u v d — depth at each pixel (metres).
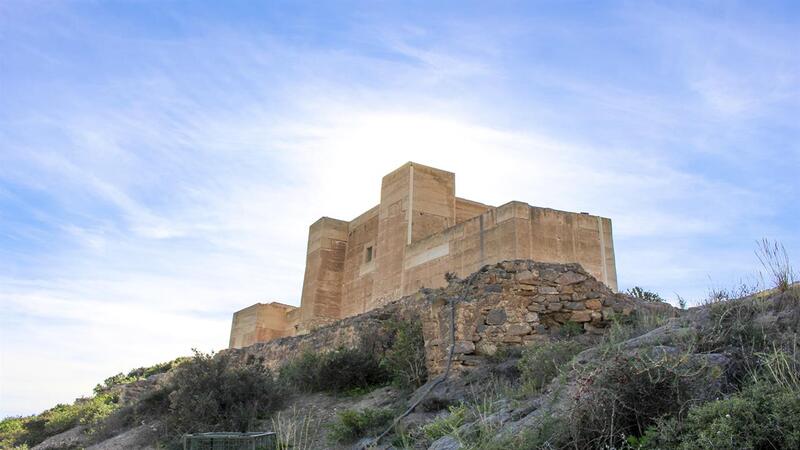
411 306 19.89
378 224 35.56
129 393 29.48
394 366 16.34
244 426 15.35
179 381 17.98
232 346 45.44
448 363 13.80
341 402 16.16
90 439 20.61
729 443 5.29
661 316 13.03
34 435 26.39
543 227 24.17
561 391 7.96
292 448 12.30
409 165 32.25
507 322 14.39
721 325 7.96
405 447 9.38
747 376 6.77
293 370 19.20
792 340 7.21
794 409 5.33
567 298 14.98
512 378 11.95
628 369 6.68
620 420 6.45
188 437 10.70
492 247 24.53
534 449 6.68
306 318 37.78
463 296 14.73
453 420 9.19
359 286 36.22
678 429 5.92
